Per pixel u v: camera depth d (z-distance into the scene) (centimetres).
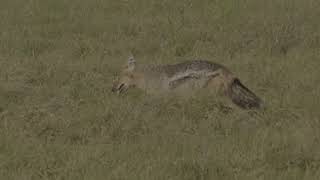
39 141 1331
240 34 2238
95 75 1781
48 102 1582
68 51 2050
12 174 1160
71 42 2139
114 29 2309
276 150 1255
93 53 2030
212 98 1532
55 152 1262
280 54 2031
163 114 1481
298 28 2284
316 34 2202
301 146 1256
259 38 2180
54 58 1967
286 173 1159
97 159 1217
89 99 1589
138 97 1600
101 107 1495
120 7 2589
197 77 1580
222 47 2098
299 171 1174
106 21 2383
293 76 1736
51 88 1650
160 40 2177
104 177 1141
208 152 1236
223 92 1561
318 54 1986
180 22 2377
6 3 2583
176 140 1312
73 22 2372
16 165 1208
